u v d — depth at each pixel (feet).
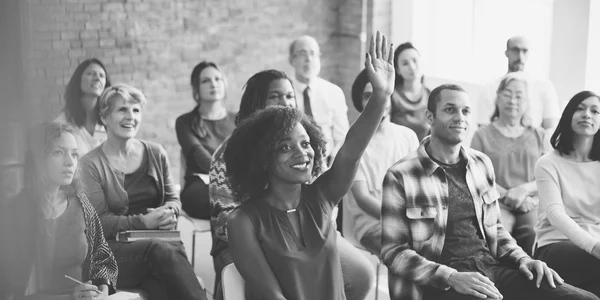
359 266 11.69
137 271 11.41
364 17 23.94
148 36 22.95
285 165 8.50
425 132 18.37
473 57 21.67
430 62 22.76
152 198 13.12
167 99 23.31
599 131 12.44
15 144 2.94
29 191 3.28
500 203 15.03
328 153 15.92
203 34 23.52
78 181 10.25
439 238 11.04
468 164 11.27
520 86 15.65
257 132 8.64
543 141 15.74
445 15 22.34
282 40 24.44
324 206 8.83
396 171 11.09
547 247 12.42
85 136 14.47
